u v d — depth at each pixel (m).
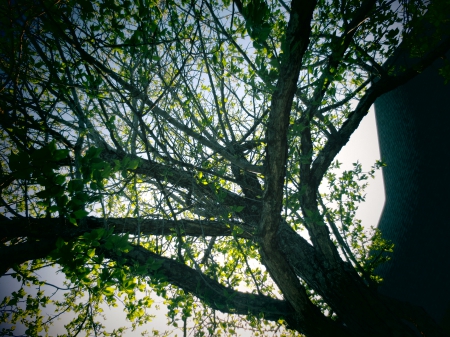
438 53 4.33
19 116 2.45
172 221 4.36
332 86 3.27
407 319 4.86
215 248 6.13
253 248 5.52
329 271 4.19
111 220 4.04
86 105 3.15
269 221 3.42
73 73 2.73
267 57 3.27
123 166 2.04
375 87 4.43
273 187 3.12
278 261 3.76
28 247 3.46
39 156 1.61
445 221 9.76
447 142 9.64
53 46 2.77
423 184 11.19
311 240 4.44
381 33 4.29
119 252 2.29
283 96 2.50
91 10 2.00
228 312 4.10
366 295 4.04
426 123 10.86
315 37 3.44
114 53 2.94
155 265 2.79
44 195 1.72
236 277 5.12
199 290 3.93
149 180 4.05
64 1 2.06
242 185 3.64
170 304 3.67
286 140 2.82
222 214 3.52
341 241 5.73
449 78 4.45
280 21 3.88
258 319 4.25
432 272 10.09
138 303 3.57
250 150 3.83
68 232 3.69
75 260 2.13
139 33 2.25
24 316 4.98
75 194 1.81
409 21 3.95
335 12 4.06
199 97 4.30
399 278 12.03
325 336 3.92
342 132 4.51
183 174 3.32
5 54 2.44
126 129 4.61
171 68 3.27
